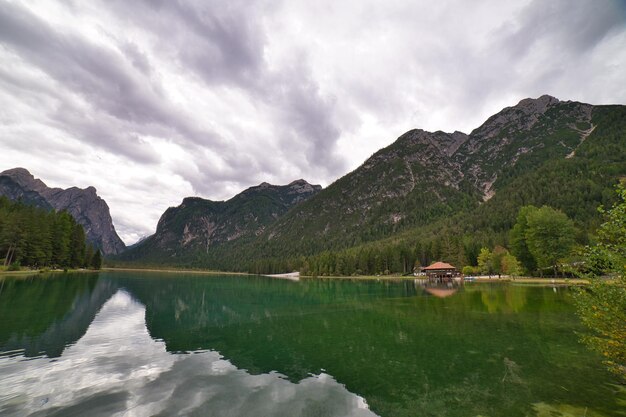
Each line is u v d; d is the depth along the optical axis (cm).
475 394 1250
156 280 10475
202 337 2323
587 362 1584
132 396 1244
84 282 6800
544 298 3962
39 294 4250
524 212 7806
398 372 1538
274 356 1836
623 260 1005
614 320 1042
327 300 4769
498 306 3462
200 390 1320
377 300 4566
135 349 1952
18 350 1827
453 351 1844
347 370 1579
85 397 1224
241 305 4266
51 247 9412
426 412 1112
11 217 8325
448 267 9869
